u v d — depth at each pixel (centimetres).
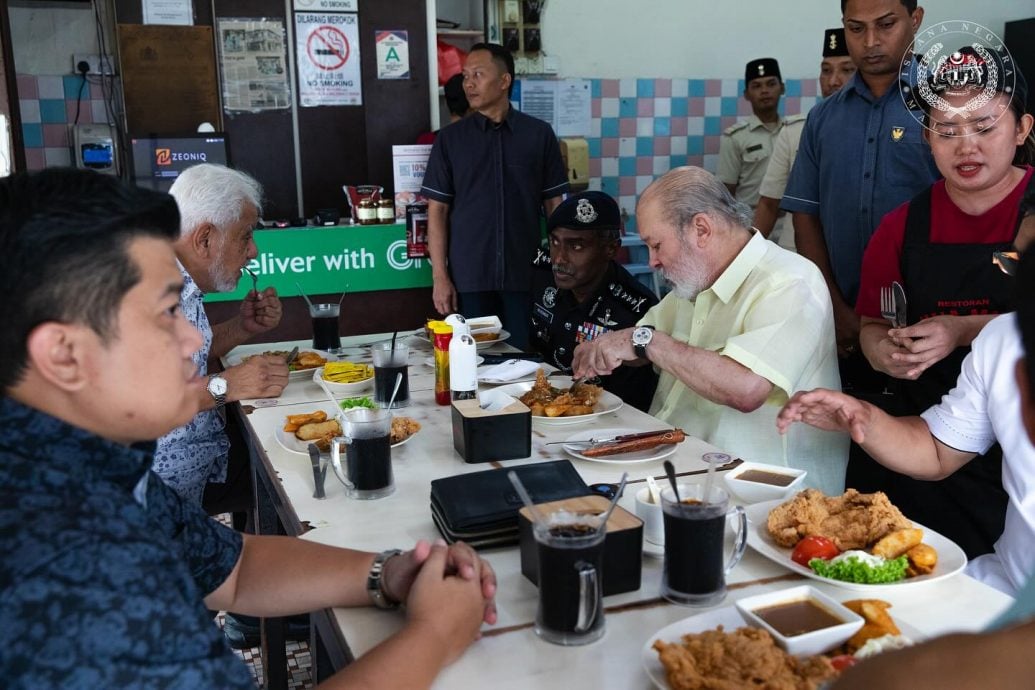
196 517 117
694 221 201
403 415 203
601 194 260
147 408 86
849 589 119
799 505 134
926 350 187
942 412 162
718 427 205
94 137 436
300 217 455
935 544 129
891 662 55
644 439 175
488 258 400
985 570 158
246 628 254
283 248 388
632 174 541
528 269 406
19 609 70
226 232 232
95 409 84
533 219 404
